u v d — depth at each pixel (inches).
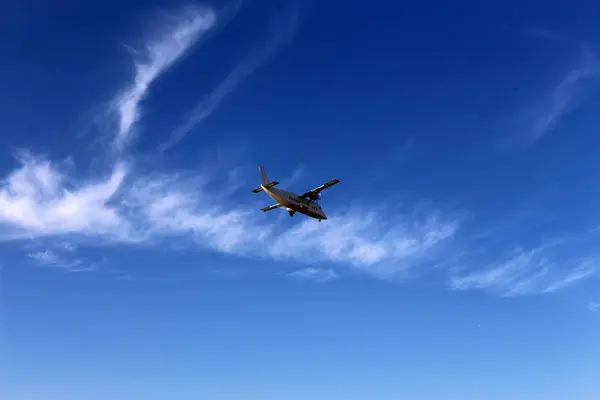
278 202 3454.7
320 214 3752.5
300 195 3555.6
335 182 3376.0
